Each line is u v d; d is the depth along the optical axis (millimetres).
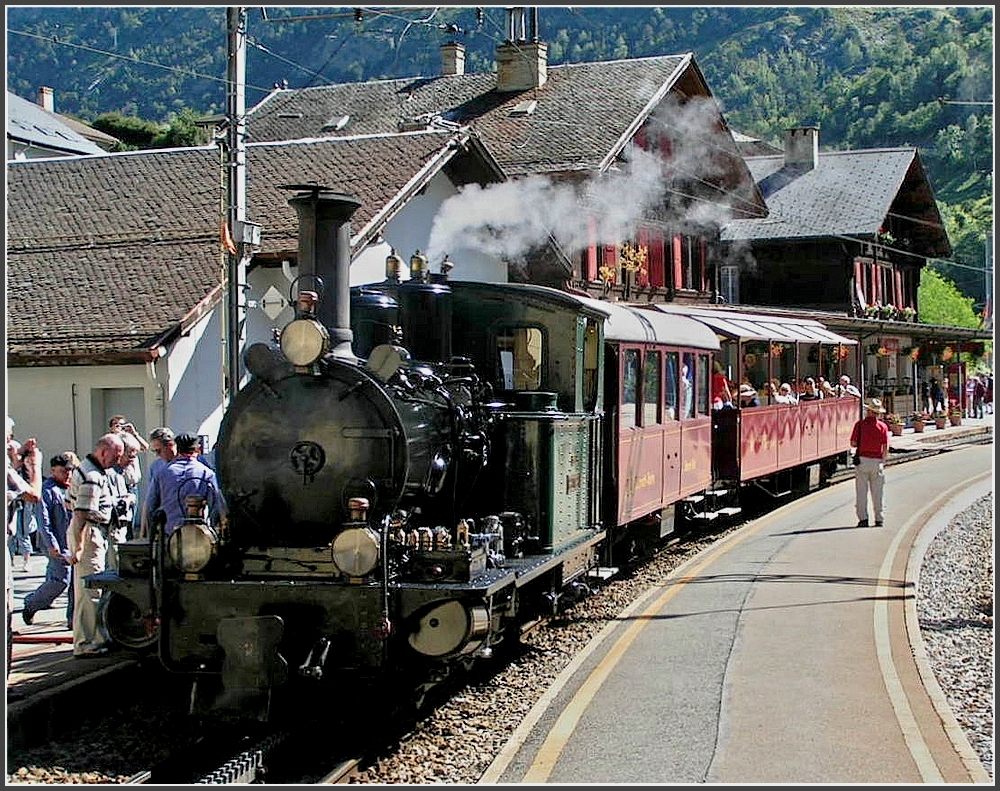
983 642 9484
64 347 16188
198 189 20500
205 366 16875
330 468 7828
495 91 29906
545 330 9984
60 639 9703
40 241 19609
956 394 47531
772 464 19281
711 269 33188
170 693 8938
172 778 6773
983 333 47094
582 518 10578
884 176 41438
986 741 6910
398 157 20250
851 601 10758
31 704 7656
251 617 7309
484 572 7949
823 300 39969
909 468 26031
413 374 8430
